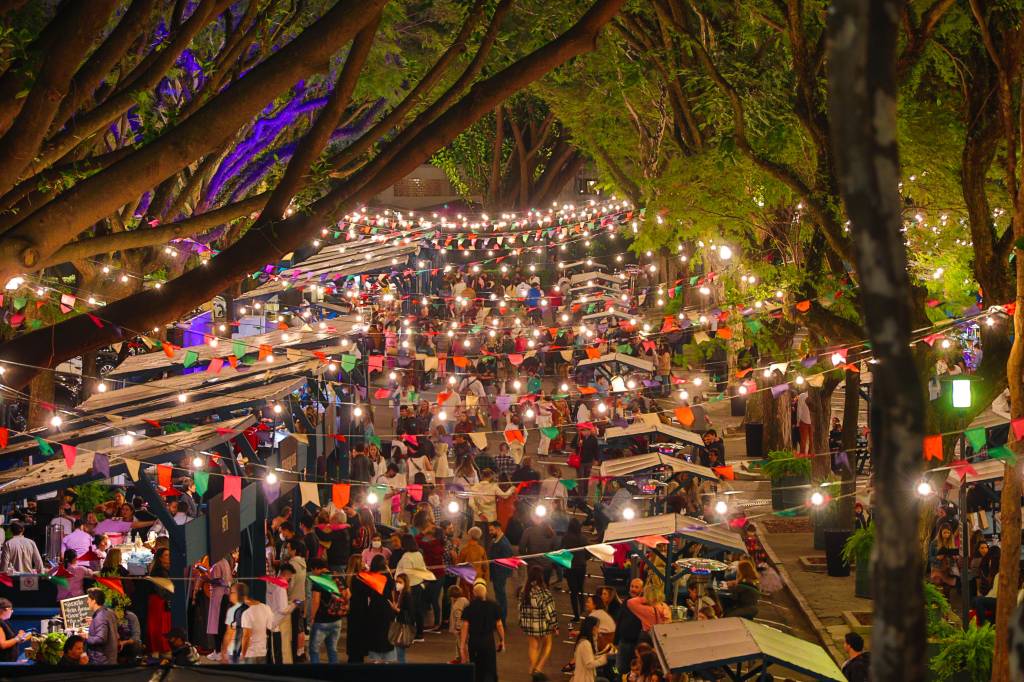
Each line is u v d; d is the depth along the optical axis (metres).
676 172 22.56
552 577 21.53
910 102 18.30
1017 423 10.91
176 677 5.35
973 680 14.00
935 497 15.26
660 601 14.95
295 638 15.98
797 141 20.00
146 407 18.17
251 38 11.31
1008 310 14.19
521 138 56.91
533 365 37.19
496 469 24.59
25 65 7.02
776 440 28.97
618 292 47.06
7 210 8.80
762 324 23.25
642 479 22.98
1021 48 12.72
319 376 22.03
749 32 20.83
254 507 17.30
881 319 1.55
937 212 19.31
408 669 8.03
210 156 18.92
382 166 8.27
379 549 17.67
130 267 23.58
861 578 19.83
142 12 7.97
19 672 5.55
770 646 11.22
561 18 21.02
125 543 18.50
